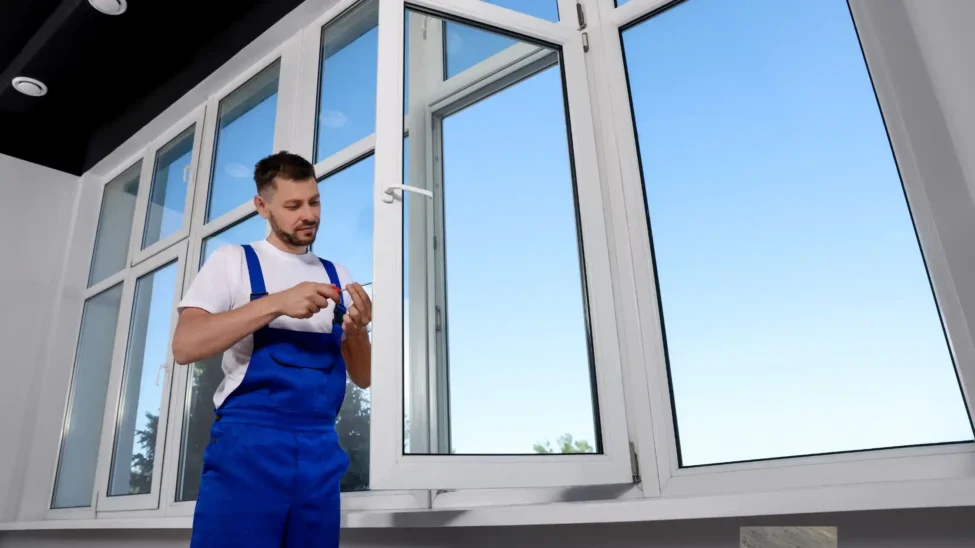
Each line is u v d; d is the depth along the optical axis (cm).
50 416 375
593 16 214
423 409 168
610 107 201
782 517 126
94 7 305
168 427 296
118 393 341
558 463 158
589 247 182
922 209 141
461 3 193
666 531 139
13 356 376
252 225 297
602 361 171
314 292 120
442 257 187
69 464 365
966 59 130
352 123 265
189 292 128
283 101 297
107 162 416
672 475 163
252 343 126
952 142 134
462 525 154
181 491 282
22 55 347
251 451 115
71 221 416
